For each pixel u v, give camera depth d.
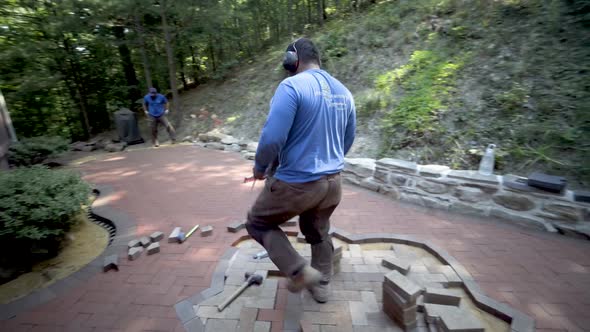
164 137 8.84
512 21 4.96
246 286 2.30
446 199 3.58
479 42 5.07
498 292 2.18
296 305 2.12
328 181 1.73
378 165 4.17
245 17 9.40
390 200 3.95
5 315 2.19
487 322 1.96
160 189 4.77
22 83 8.93
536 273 2.38
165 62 10.26
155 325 2.02
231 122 8.05
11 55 8.18
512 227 3.10
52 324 2.09
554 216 2.94
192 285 2.43
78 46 9.73
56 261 3.04
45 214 2.78
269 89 8.31
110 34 9.36
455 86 4.65
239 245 3.04
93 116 11.32
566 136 3.37
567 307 2.02
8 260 2.79
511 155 3.58
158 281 2.49
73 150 8.09
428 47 5.77
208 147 7.50
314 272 1.67
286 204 1.70
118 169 6.03
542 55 4.21
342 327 1.92
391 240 2.93
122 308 2.20
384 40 6.76
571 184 3.12
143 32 9.16
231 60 10.70
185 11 8.26
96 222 3.85
